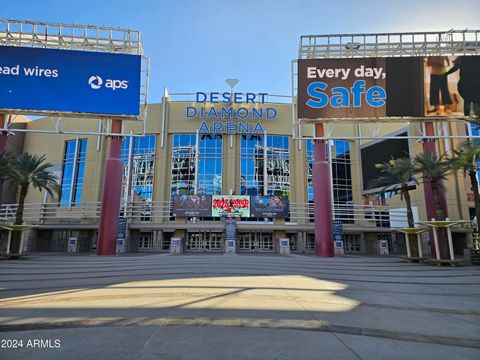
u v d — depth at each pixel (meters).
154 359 4.70
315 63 30.69
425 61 29.94
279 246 37.19
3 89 28.52
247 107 46.78
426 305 9.09
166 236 41.72
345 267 20.16
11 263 21.42
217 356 4.86
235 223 36.69
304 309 8.16
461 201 37.84
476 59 29.69
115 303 8.62
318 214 30.12
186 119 46.47
